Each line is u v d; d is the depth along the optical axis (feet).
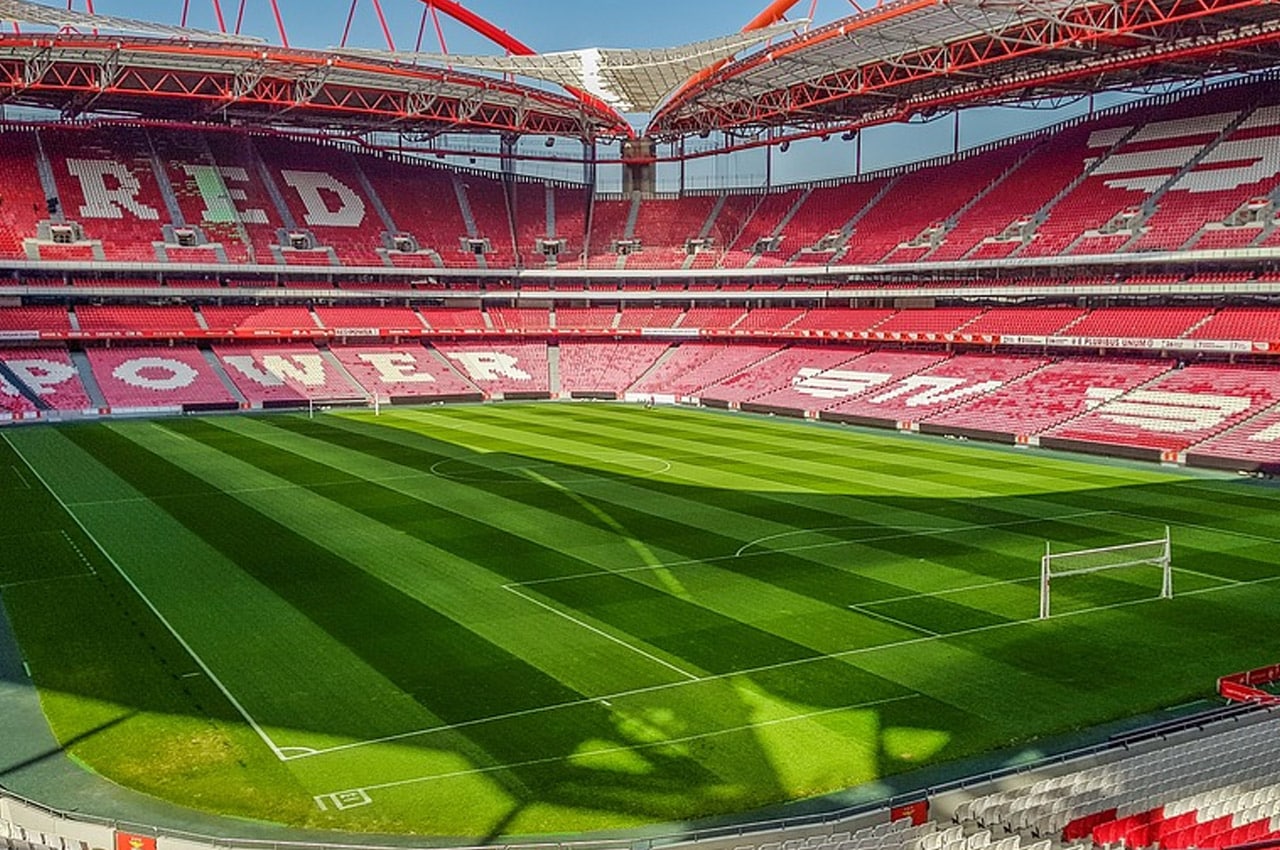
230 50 232.94
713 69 257.34
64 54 233.35
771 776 68.59
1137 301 242.99
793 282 315.17
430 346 320.29
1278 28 199.62
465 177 358.23
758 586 109.70
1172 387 215.10
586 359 325.01
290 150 338.13
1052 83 250.98
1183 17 179.32
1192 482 170.91
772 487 164.96
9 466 178.81
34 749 71.67
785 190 346.74
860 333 285.02
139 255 280.31
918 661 88.84
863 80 248.73
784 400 272.72
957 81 255.70
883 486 166.50
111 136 313.12
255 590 107.24
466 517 141.18
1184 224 230.07
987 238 268.41
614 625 97.25
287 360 293.84
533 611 101.09
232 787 66.54
